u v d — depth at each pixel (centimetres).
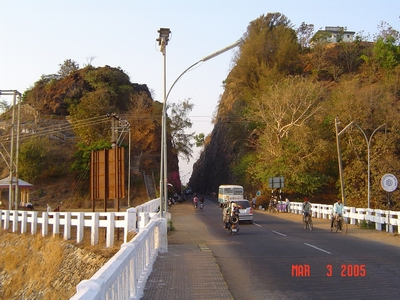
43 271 1850
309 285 883
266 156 4928
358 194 4228
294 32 7700
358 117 4366
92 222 1894
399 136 4166
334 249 1438
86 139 6300
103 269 516
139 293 788
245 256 1313
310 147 4656
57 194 5406
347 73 7362
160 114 7212
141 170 6569
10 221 2689
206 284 898
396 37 7119
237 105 6988
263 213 4091
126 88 7838
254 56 7150
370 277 953
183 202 7094
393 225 2112
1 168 6022
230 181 7431
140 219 1738
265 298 779
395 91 4831
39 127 6956
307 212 2356
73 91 7831
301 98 4856
